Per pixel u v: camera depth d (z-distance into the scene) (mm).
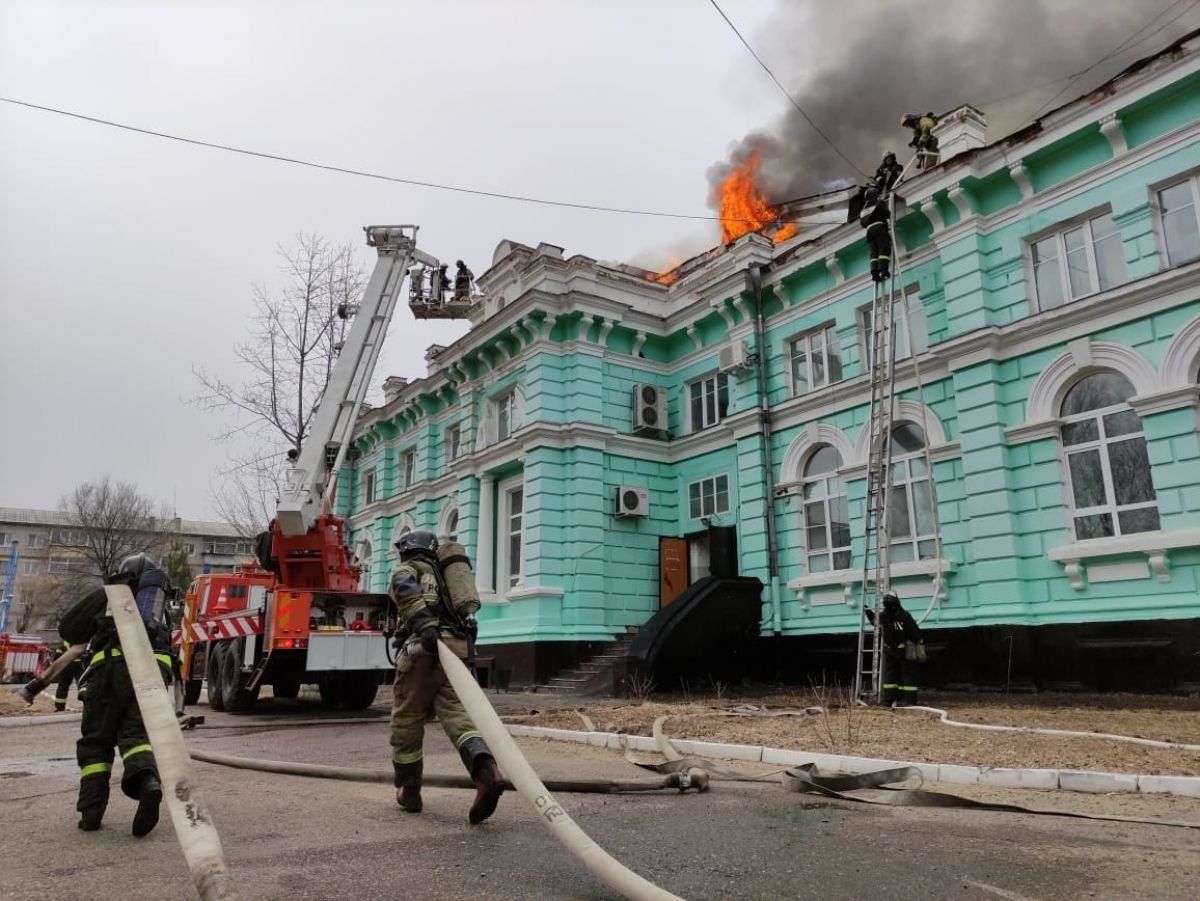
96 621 4641
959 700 10977
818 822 4516
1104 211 12250
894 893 3248
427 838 4148
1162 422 11055
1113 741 6797
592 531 18125
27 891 3309
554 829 3211
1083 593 11586
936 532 13094
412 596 4551
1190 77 11133
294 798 5285
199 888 2789
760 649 16188
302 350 20844
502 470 20234
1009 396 12875
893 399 12430
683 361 20047
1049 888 3283
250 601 12391
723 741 7711
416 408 25719
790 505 16547
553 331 19281
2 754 7945
